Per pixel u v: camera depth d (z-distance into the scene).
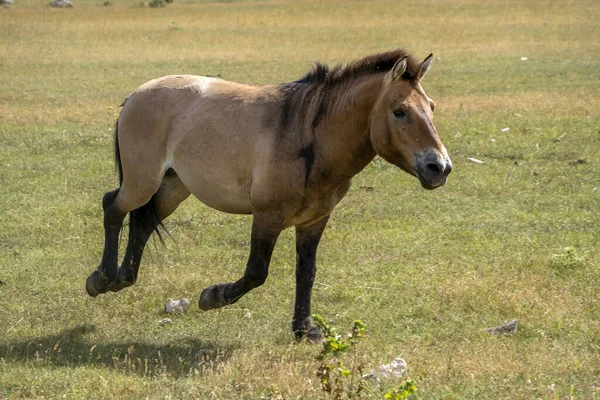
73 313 10.04
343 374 6.83
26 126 20.67
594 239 12.36
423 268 11.27
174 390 7.64
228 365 8.04
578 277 10.70
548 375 7.72
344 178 8.48
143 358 8.71
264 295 10.55
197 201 14.92
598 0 51.78
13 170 16.83
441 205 14.30
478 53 33.03
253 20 45.88
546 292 10.14
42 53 34.62
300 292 9.09
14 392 7.66
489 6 49.69
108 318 9.91
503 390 7.32
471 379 7.60
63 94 25.36
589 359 8.07
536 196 14.62
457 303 9.97
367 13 47.88
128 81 27.83
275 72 29.08
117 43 37.53
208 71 29.62
